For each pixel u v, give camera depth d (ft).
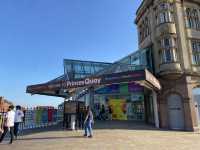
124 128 59.31
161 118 63.87
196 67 66.49
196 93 64.64
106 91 83.46
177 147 33.96
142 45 81.05
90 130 43.42
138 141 38.99
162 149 32.24
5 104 63.46
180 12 69.67
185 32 68.23
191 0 72.84
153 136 45.85
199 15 73.31
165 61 64.85
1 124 44.93
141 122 78.48
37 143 37.55
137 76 47.21
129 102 93.35
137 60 68.23
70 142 37.73
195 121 60.49
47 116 75.00
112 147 33.22
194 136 47.39
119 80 48.73
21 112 45.55
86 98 89.20
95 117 95.40
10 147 34.55
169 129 60.75
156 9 70.69
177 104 63.62
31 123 66.44
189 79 63.52
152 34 72.13
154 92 66.80
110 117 96.02
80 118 58.54
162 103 64.85
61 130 55.06
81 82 52.85
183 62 64.59
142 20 81.92
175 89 63.77
